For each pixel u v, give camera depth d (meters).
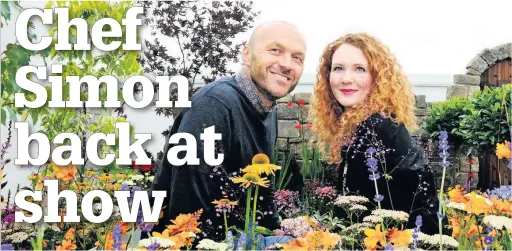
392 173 2.08
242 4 2.92
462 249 1.67
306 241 1.52
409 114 2.27
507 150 1.85
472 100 3.04
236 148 2.18
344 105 2.28
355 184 2.15
